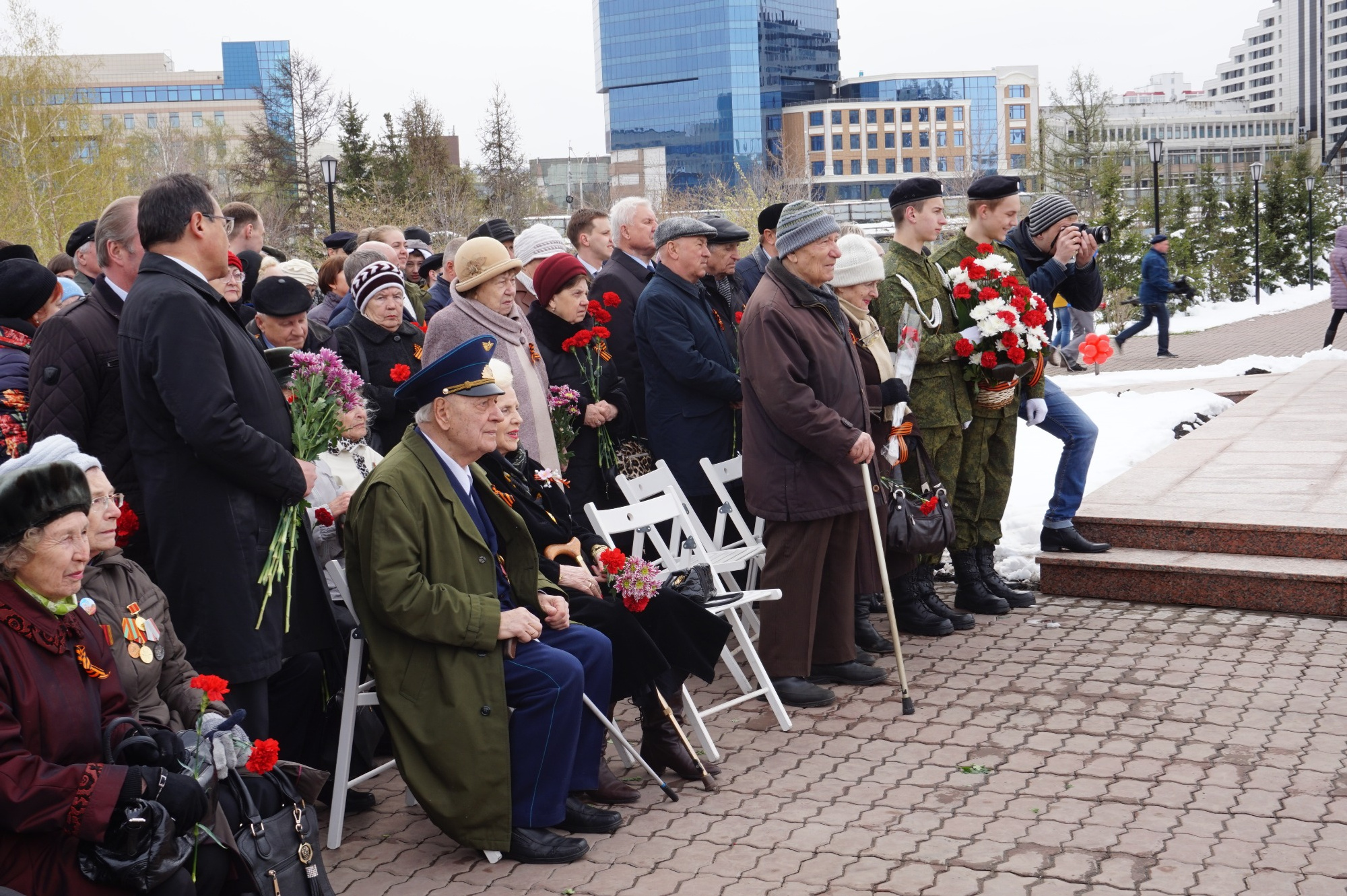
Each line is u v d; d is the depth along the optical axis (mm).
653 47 128500
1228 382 13461
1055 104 41625
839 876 3727
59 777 2793
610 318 6227
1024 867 3715
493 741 3934
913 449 6102
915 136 125812
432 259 9180
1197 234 35156
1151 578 6641
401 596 3869
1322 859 3674
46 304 4742
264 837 3145
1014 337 6016
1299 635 5953
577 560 4750
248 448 3688
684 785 4551
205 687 3141
